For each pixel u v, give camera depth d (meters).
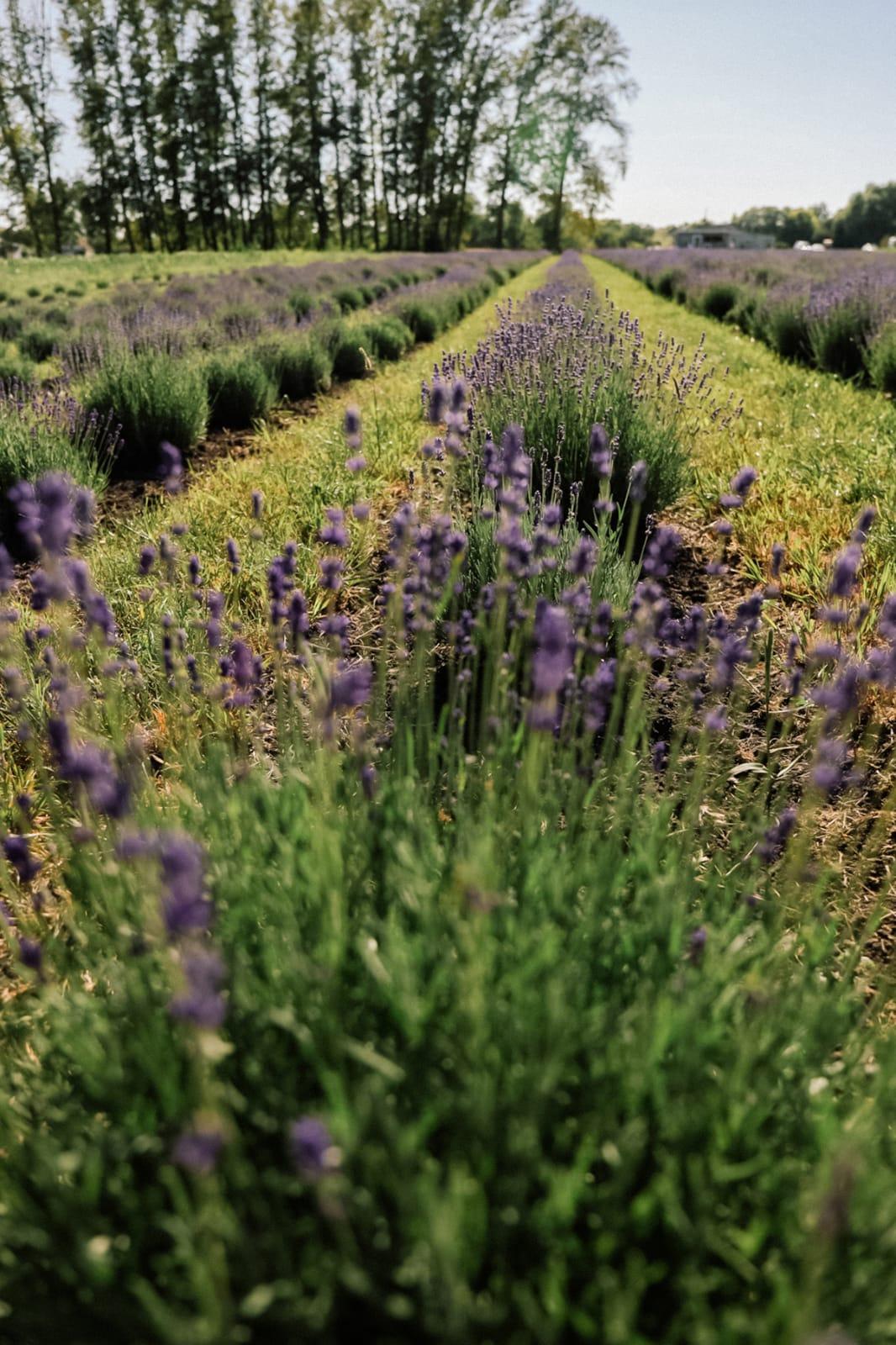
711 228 102.31
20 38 51.12
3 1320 1.26
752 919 2.14
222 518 4.93
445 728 2.93
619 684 2.10
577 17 57.56
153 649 3.33
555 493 3.75
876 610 3.57
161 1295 1.28
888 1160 1.46
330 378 10.08
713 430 6.46
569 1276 1.25
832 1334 1.08
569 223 71.00
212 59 54.19
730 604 4.07
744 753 3.04
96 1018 1.53
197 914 1.00
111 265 34.69
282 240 63.69
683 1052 1.39
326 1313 1.16
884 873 2.52
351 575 4.19
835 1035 1.67
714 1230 1.29
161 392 7.00
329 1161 0.92
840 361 9.51
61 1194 1.30
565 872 1.82
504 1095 1.32
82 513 1.92
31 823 2.67
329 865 1.62
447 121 59.12
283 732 2.32
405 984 1.42
